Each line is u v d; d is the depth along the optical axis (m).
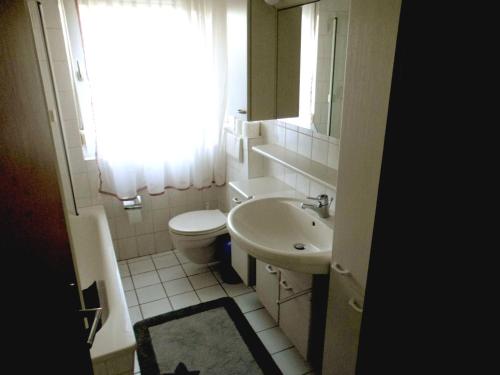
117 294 1.84
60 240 0.87
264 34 2.20
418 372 0.81
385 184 0.83
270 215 2.28
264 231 2.22
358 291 1.50
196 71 2.86
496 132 0.61
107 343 1.53
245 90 2.30
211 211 3.05
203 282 2.87
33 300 0.75
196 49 2.80
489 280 0.64
